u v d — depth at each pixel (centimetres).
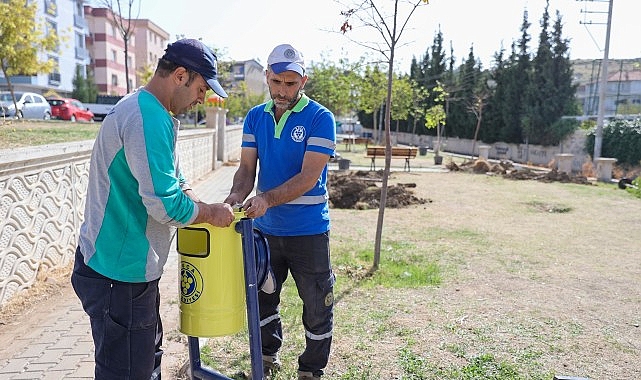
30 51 1780
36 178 473
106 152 213
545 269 625
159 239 229
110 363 223
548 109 3534
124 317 221
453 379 337
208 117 1594
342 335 405
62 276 512
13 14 1681
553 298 512
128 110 211
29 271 466
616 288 553
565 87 3556
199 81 227
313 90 3609
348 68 3416
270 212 307
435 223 916
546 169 2214
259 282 268
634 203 1225
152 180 207
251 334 249
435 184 1539
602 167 1895
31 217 466
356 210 1048
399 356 368
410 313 456
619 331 429
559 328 431
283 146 297
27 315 430
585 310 479
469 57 4278
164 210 209
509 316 455
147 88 225
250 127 316
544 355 377
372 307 470
